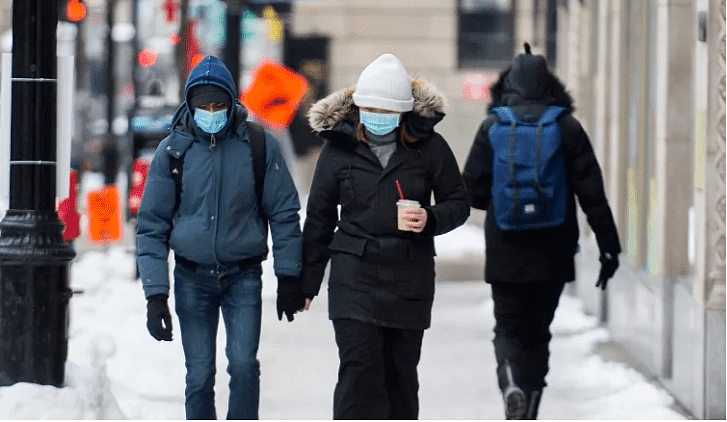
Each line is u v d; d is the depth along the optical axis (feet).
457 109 271.69
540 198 62.90
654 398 75.92
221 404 73.82
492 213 64.34
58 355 63.67
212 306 56.03
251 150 55.21
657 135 80.79
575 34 131.34
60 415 60.34
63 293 63.98
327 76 273.54
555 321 110.63
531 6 269.64
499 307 65.05
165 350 90.58
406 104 54.80
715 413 68.03
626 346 95.20
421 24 272.92
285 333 103.91
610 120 111.34
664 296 79.61
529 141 63.21
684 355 73.87
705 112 68.39
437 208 55.57
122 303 115.03
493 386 81.35
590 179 63.52
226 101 54.13
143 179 146.61
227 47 141.18
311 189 56.44
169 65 299.79
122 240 209.77
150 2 316.81
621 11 102.06
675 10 77.77
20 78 64.08
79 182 289.53
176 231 55.01
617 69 103.81
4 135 65.31
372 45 273.75
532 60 64.95
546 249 63.62
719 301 68.13
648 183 89.71
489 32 271.90
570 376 84.23
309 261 56.24
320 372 86.02
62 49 317.83
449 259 178.19
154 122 155.94
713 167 68.33
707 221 68.39
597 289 109.40
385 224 55.36
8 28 418.72
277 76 144.77
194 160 54.90
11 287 63.21
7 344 63.21
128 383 79.20
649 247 87.20
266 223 56.65
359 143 55.88
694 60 76.79
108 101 270.87
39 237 63.67
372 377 55.26
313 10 273.33
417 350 56.54
